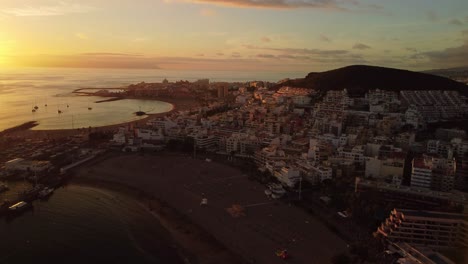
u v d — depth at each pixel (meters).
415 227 144.38
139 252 148.00
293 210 181.75
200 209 184.25
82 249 149.25
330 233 157.62
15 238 157.00
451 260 134.50
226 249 148.75
